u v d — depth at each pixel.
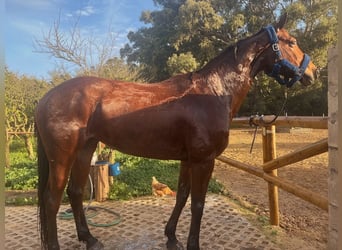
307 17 17.69
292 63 2.55
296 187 2.63
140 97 2.32
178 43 19.95
